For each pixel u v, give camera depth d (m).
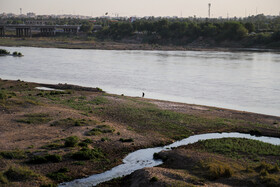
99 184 35.09
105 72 113.50
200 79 101.94
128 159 42.06
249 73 113.31
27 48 195.50
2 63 129.88
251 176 34.56
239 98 79.00
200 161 39.12
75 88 85.75
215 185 32.84
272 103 74.50
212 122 58.31
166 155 42.53
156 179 33.72
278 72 115.44
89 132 49.81
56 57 154.25
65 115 57.47
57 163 38.97
